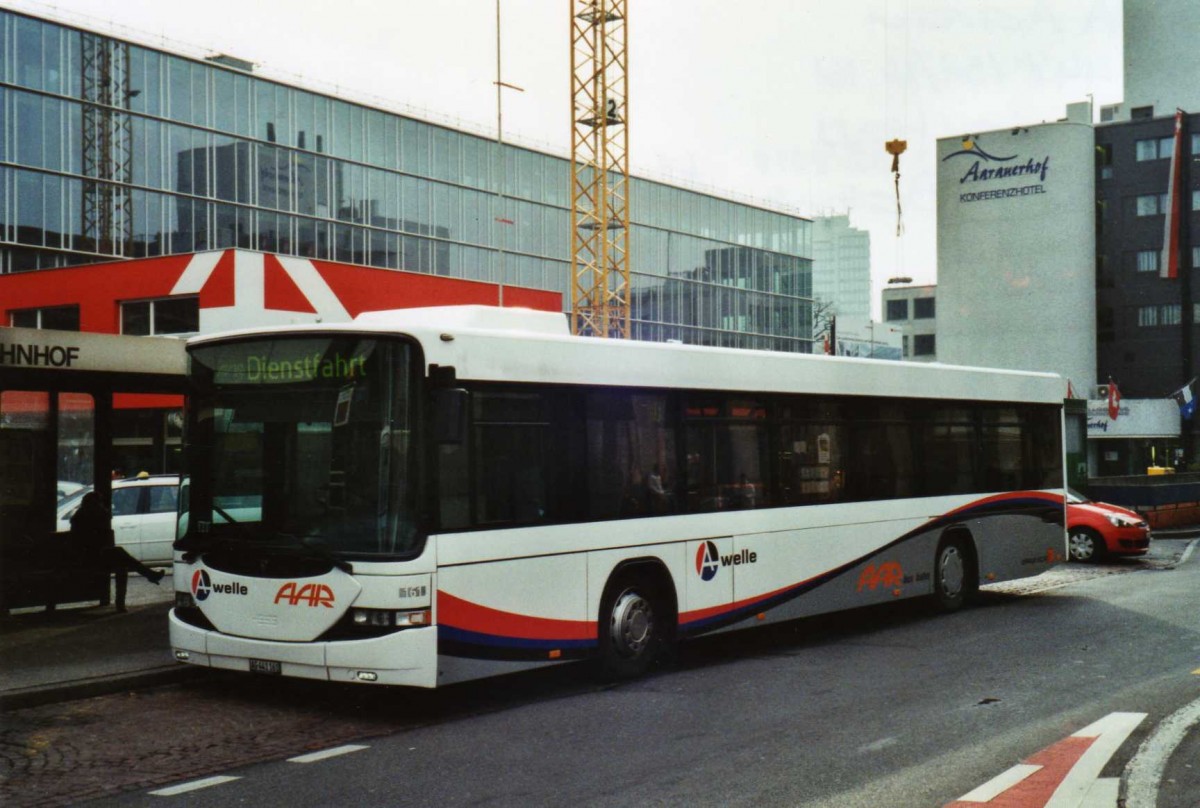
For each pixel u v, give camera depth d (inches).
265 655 354.6
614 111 2507.4
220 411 375.2
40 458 534.9
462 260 2469.2
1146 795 254.5
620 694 389.1
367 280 1379.2
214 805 257.9
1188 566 873.5
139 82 2007.9
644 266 2847.0
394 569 338.0
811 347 3408.0
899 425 558.9
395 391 346.6
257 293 1236.5
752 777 277.0
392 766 291.9
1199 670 420.5
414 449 344.8
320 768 290.5
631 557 415.2
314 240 2220.7
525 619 373.4
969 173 2810.0
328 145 2245.3
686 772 282.7
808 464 502.6
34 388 522.9
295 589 350.6
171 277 1264.8
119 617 533.0
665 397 436.5
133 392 557.6
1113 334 3004.4
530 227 2618.1
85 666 408.5
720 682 410.0
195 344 382.3
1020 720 340.2
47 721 347.3
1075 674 416.5
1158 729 323.6
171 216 2038.6
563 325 440.8
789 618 485.7
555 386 392.2
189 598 378.6
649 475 426.6
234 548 363.6
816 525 501.7
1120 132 3006.9
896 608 621.3
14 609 529.0
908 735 321.4
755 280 3201.3
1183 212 2933.1
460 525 354.6
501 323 416.2
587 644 397.4
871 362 544.1
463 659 351.9
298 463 357.4
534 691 395.9
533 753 305.0
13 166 1870.1
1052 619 568.4
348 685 404.5
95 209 1958.7
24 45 1884.8
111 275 1316.4
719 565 452.8
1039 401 661.9
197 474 378.6
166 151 2034.9
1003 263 2770.7
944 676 416.5
